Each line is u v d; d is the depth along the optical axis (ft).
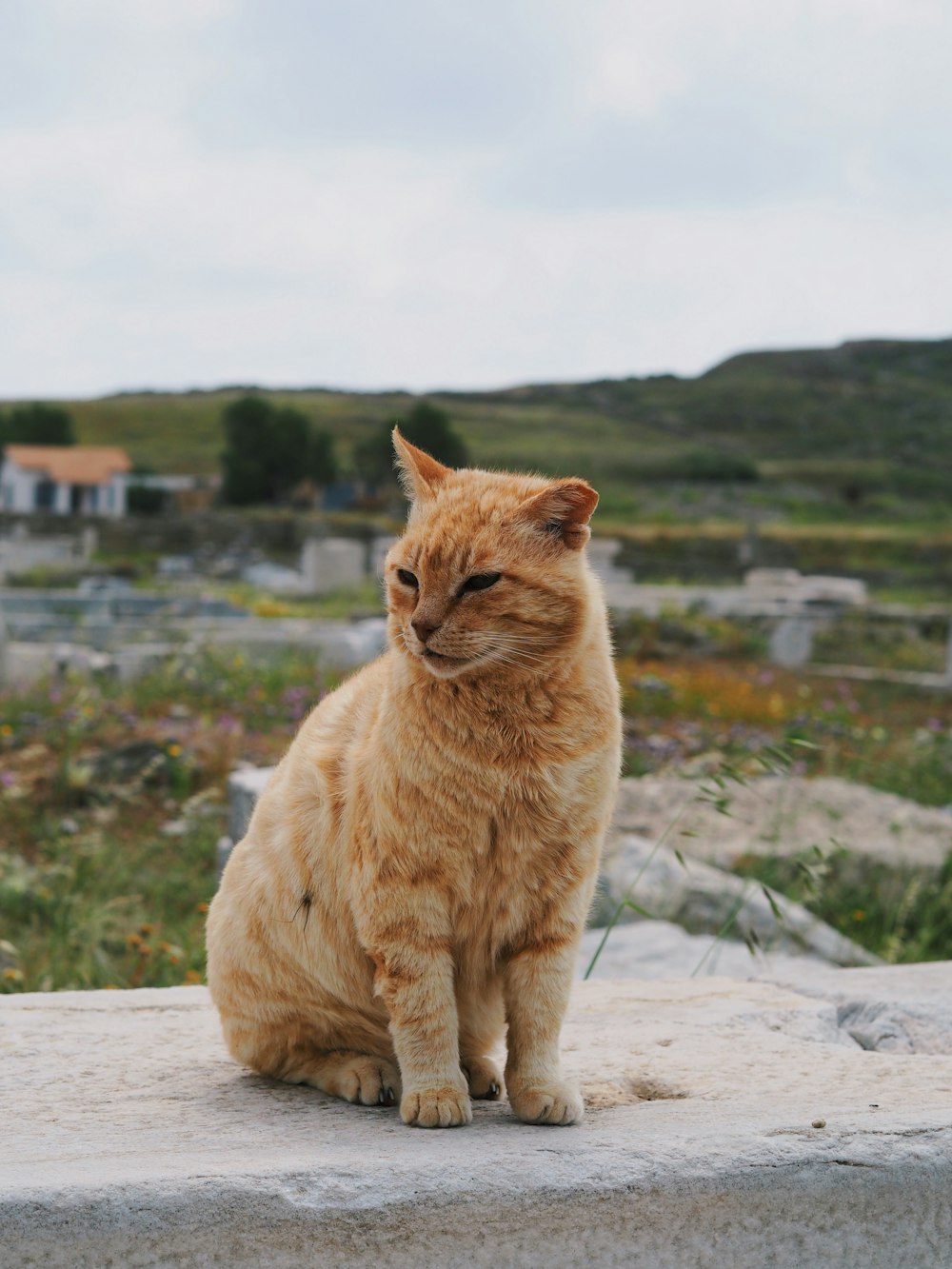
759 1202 7.88
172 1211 7.17
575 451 291.99
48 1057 11.05
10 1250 7.00
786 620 77.30
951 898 25.57
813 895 17.48
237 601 84.64
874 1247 8.07
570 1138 8.48
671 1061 10.90
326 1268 7.33
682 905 22.31
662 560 140.05
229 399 338.54
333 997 10.37
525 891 9.62
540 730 9.38
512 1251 7.56
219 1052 11.41
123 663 46.65
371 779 9.53
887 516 237.25
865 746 43.01
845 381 386.73
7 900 24.16
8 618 59.31
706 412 351.67
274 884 10.41
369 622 60.44
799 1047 11.43
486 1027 10.69
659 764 37.50
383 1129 9.04
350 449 276.00
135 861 27.53
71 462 200.13
